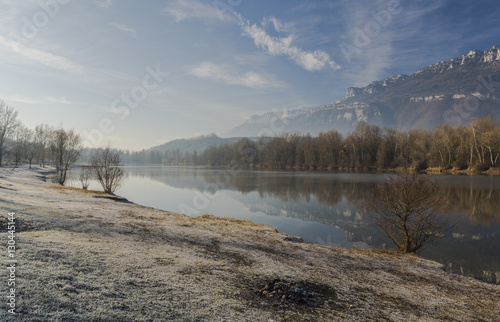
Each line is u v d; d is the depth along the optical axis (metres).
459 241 20.03
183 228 14.54
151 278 6.82
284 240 15.20
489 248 18.67
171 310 5.45
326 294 7.93
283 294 7.28
